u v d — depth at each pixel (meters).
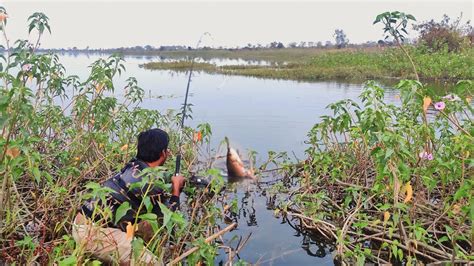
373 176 5.50
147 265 2.95
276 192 5.77
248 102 12.89
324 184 5.57
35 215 4.06
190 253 3.24
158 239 3.20
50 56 5.57
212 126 9.30
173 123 8.23
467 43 24.64
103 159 5.03
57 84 5.53
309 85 18.27
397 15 4.17
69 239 3.06
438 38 25.02
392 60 22.78
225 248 4.14
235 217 5.02
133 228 2.70
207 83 19.48
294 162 6.94
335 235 4.23
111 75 5.37
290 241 4.39
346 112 4.92
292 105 12.27
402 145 3.57
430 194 4.99
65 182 4.54
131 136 6.26
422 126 4.23
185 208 4.82
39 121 5.27
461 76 19.09
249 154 6.59
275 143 7.97
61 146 5.87
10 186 3.87
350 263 3.85
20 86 3.37
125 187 3.35
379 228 4.31
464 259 3.63
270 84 18.92
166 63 36.09
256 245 4.30
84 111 5.45
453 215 4.03
